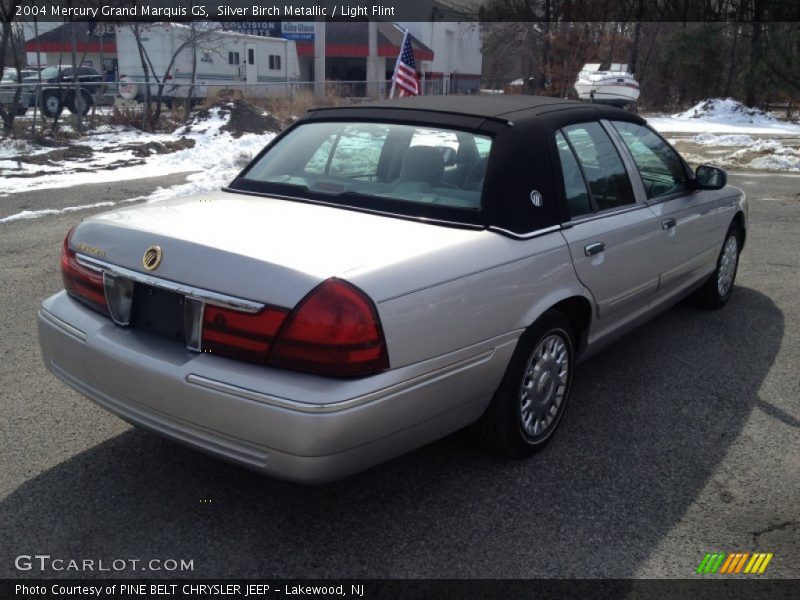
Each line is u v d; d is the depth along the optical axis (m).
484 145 3.57
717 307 6.06
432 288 2.92
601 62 35.88
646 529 3.14
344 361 2.66
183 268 2.89
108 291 3.14
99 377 3.11
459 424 3.24
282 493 3.36
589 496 3.37
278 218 3.28
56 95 19.56
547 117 3.86
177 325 2.94
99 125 19.41
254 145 17.42
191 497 3.31
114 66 33.91
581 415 4.19
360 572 2.85
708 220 5.24
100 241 3.23
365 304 2.69
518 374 3.41
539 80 36.16
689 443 3.89
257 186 3.88
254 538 3.04
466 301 3.04
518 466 3.61
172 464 3.57
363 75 45.00
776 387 4.60
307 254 2.84
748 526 3.18
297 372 2.68
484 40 44.53
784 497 3.41
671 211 4.64
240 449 2.75
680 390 4.54
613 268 4.00
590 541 3.05
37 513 3.16
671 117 34.97
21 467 3.52
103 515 3.16
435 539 3.05
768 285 6.82
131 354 2.95
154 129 19.59
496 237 3.29
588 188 3.96
